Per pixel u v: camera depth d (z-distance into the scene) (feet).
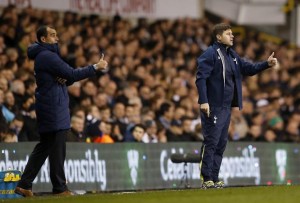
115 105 156.87
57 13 212.43
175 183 147.13
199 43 226.17
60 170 110.83
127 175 141.28
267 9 259.60
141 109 167.53
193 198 89.45
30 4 207.21
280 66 239.09
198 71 115.44
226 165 153.69
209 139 115.44
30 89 151.64
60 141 110.52
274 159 162.71
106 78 174.70
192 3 242.17
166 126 161.99
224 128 117.29
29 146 129.90
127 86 178.09
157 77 192.24
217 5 256.52
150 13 232.32
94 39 193.98
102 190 137.49
